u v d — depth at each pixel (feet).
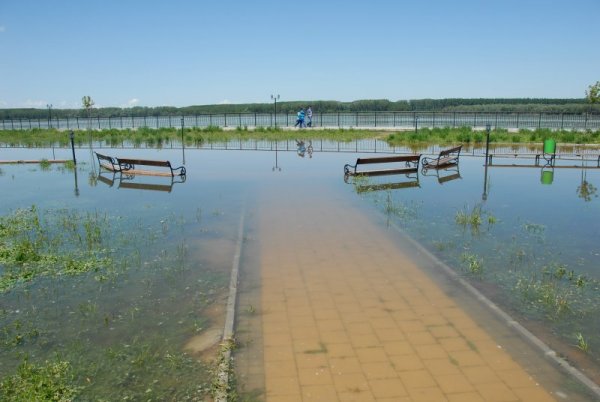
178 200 39.63
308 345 15.67
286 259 24.06
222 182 48.57
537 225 30.68
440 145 88.17
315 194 41.34
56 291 20.81
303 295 19.63
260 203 37.76
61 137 116.98
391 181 48.39
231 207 36.52
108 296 20.12
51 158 73.36
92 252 25.81
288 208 35.78
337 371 14.20
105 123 186.50
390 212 34.24
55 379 14.10
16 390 13.64
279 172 55.42
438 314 17.81
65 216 34.32
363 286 20.51
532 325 17.16
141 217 33.71
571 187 44.57
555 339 16.19
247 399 12.91
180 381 13.92
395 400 12.87
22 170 59.06
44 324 17.76
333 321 17.33
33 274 22.81
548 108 201.67
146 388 13.61
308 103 228.43
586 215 33.45
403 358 14.87
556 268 22.85
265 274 22.00
